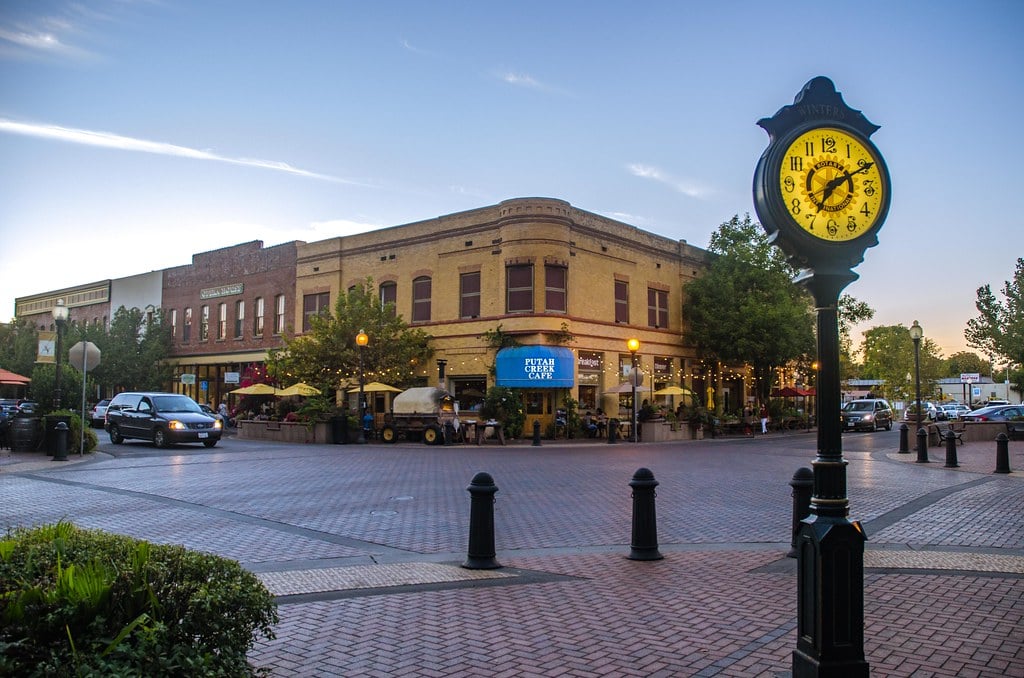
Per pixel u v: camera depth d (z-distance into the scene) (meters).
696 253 42.53
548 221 32.62
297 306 41.34
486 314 33.66
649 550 8.61
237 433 34.47
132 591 3.26
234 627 3.47
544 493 14.17
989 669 4.99
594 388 34.78
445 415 28.44
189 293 49.09
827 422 4.33
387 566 8.28
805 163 4.59
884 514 11.66
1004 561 8.25
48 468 18.34
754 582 7.48
